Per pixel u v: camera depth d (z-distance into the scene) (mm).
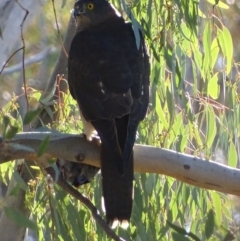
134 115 8656
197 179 8508
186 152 11148
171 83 10336
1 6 14016
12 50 14328
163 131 10539
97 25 10219
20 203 10391
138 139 10320
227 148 10820
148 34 9930
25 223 8250
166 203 10492
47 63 20172
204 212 10562
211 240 10586
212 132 10617
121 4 9820
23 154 8055
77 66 9289
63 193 9945
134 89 8922
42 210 10055
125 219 8148
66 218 9969
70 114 10438
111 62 9148
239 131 10906
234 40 19172
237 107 10812
